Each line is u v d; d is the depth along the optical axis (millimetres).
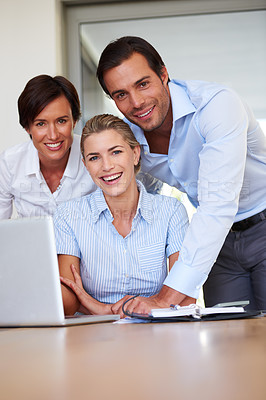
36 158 1957
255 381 318
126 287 1622
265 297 1825
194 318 1111
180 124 1660
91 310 1452
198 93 1570
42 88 1743
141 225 1639
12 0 3383
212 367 389
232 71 3338
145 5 3400
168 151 1758
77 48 3453
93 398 281
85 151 1604
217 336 679
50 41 3350
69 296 1459
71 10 3467
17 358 496
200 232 1422
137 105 1575
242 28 3332
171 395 285
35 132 1796
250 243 1828
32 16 3367
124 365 419
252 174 1800
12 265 1105
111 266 1622
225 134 1482
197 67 3363
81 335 785
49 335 816
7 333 937
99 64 1594
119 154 1580
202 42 3357
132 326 993
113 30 3432
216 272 1928
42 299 1087
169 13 3373
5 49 3377
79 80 3434
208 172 1479
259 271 1835
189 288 1403
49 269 1072
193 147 1683
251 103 3324
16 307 1117
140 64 1553
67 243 1642
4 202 2113
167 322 1104
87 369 399
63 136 1812
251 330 759
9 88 3361
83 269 1654
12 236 1094
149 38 3402
